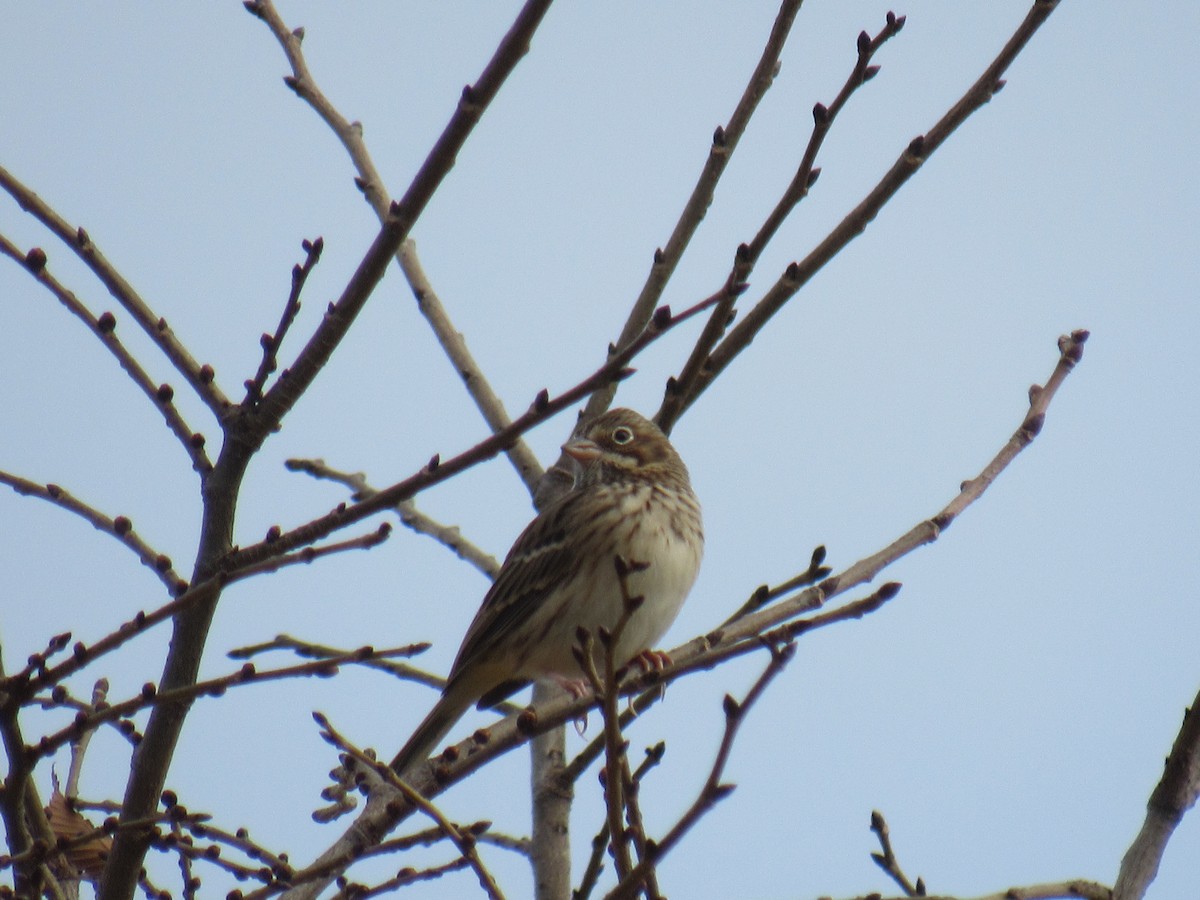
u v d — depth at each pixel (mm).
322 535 8984
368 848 9727
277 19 15008
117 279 9961
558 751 13266
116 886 9539
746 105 13422
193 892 10242
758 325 12023
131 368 9805
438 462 8820
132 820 9594
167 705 9609
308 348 9383
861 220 11492
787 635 9312
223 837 9641
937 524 12086
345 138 14875
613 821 7953
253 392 9461
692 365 12242
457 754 11273
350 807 11570
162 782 9711
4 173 10000
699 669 9547
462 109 8867
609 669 7945
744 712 7266
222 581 8781
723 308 12023
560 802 12891
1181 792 10016
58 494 10195
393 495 8859
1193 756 10055
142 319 9883
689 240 13539
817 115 10523
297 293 9180
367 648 9086
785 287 11836
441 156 8953
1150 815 10047
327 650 9727
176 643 9602
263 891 9625
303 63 14945
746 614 10883
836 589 11898
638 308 13336
